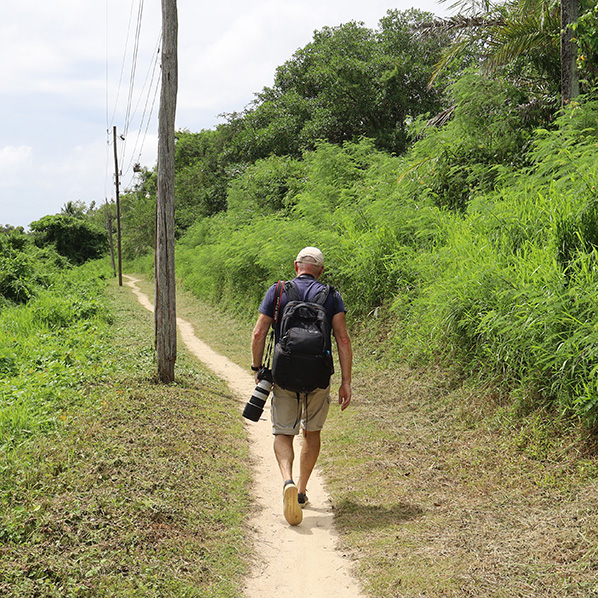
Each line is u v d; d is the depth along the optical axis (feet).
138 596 9.91
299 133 89.40
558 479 13.71
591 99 29.07
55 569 10.17
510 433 16.76
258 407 13.51
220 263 63.98
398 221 33.99
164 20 25.61
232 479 16.14
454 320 22.33
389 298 31.71
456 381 21.93
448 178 35.53
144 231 176.45
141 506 12.86
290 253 42.63
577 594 9.40
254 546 12.48
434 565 11.01
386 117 84.94
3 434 18.97
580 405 14.90
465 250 24.36
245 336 44.86
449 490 14.64
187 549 11.76
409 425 20.21
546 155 25.29
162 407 21.16
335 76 82.53
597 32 27.07
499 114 33.91
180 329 51.88
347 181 51.44
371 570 11.25
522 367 17.74
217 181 118.01
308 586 10.94
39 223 164.14
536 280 18.15
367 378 26.76
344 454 18.30
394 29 85.71
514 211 23.71
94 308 52.26
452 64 39.24
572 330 15.99
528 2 31.60
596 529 11.04
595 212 18.65
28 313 46.88
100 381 25.49
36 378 26.27
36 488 13.70
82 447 16.31
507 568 10.48
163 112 26.02
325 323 13.19
